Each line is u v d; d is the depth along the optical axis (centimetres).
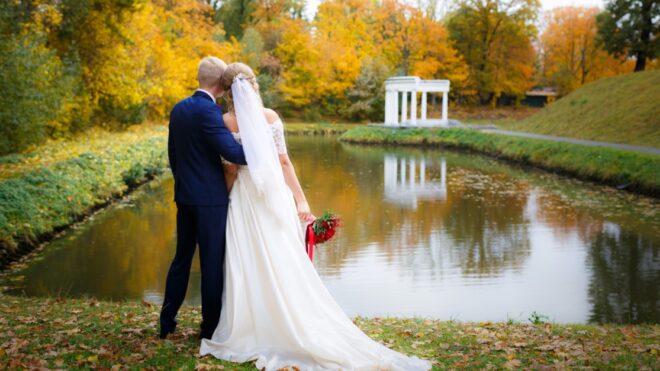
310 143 3894
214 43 4384
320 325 360
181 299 417
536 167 2538
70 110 2225
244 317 363
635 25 3934
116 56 2500
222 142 364
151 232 1204
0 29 1652
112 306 588
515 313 746
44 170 1345
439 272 946
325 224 392
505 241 1171
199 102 374
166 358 360
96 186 1541
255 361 354
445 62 5562
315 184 2006
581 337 497
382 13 5553
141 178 1948
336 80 5469
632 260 1023
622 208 1538
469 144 3384
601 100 3416
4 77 1567
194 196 371
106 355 366
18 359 355
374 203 1628
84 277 878
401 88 4228
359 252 1079
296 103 5412
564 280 902
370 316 714
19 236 1035
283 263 360
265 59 5319
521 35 5691
